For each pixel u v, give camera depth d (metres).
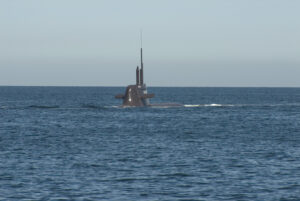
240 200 130.12
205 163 177.88
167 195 134.38
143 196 133.25
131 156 191.88
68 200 129.12
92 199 130.12
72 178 152.62
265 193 136.75
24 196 132.38
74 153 199.25
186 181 149.75
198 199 130.88
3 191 137.00
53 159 184.75
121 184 145.75
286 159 187.50
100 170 164.50
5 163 175.88
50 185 143.75
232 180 151.25
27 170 163.62
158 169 166.75
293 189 141.12
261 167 171.12
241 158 188.88
